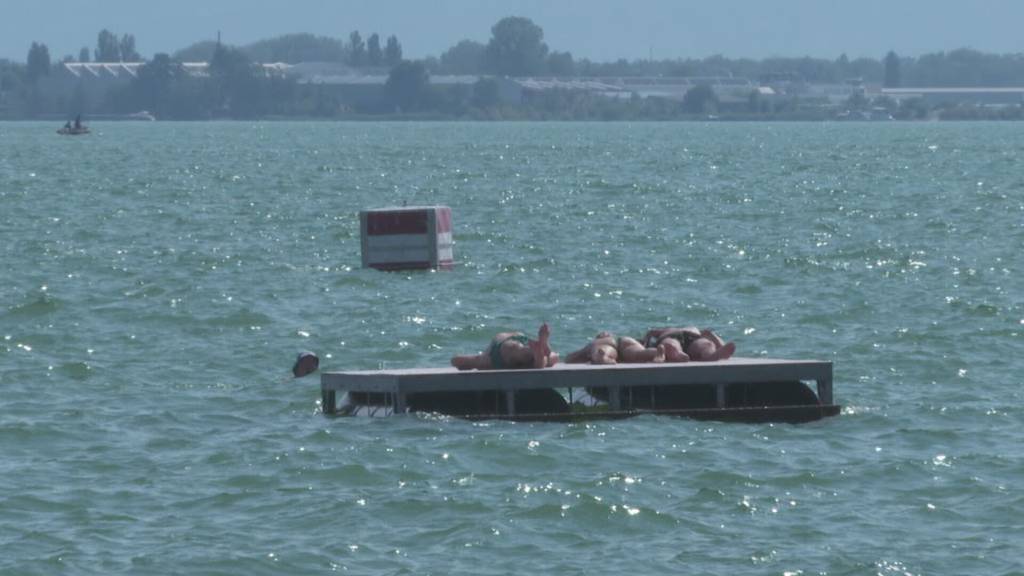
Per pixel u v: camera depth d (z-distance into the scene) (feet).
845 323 393.91
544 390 278.67
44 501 226.79
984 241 603.67
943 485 234.38
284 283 468.34
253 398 301.22
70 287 458.09
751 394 282.56
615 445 257.55
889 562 199.93
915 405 290.76
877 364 335.47
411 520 218.38
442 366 335.67
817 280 479.41
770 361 283.38
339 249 577.84
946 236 627.87
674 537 211.00
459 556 203.41
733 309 419.74
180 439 265.13
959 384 313.32
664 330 292.40
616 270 505.66
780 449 256.52
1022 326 382.63
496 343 282.97
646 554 203.92
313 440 262.47
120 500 228.02
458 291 451.94
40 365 334.85
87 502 226.79
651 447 256.52
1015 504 224.12
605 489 231.30
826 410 280.51
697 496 228.84
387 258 498.28
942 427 272.10
